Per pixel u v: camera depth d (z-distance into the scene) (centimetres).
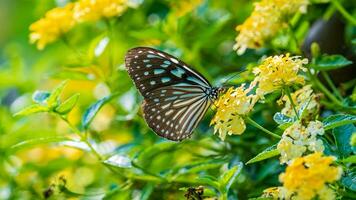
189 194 53
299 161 47
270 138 61
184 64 57
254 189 59
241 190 60
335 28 66
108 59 68
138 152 60
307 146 50
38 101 57
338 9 64
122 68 64
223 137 52
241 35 58
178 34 66
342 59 58
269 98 58
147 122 57
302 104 52
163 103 57
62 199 62
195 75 57
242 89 52
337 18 66
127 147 62
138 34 67
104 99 59
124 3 64
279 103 52
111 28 65
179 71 57
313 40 66
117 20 68
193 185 60
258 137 61
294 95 52
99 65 65
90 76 65
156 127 57
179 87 57
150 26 68
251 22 58
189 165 60
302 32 64
